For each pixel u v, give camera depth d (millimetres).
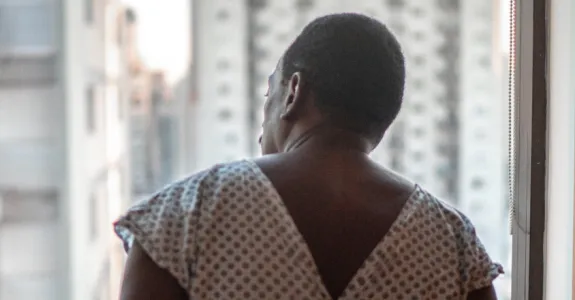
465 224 728
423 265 676
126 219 663
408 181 740
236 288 623
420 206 705
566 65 1031
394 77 721
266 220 645
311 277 633
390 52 720
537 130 1060
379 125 733
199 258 634
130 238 679
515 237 1117
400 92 735
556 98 1046
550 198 1060
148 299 634
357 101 704
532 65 1056
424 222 698
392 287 659
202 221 646
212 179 680
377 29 723
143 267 644
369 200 686
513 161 1136
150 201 680
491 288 728
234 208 651
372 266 653
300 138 721
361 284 647
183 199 669
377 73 706
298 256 636
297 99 720
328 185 677
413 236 682
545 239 1066
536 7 1047
